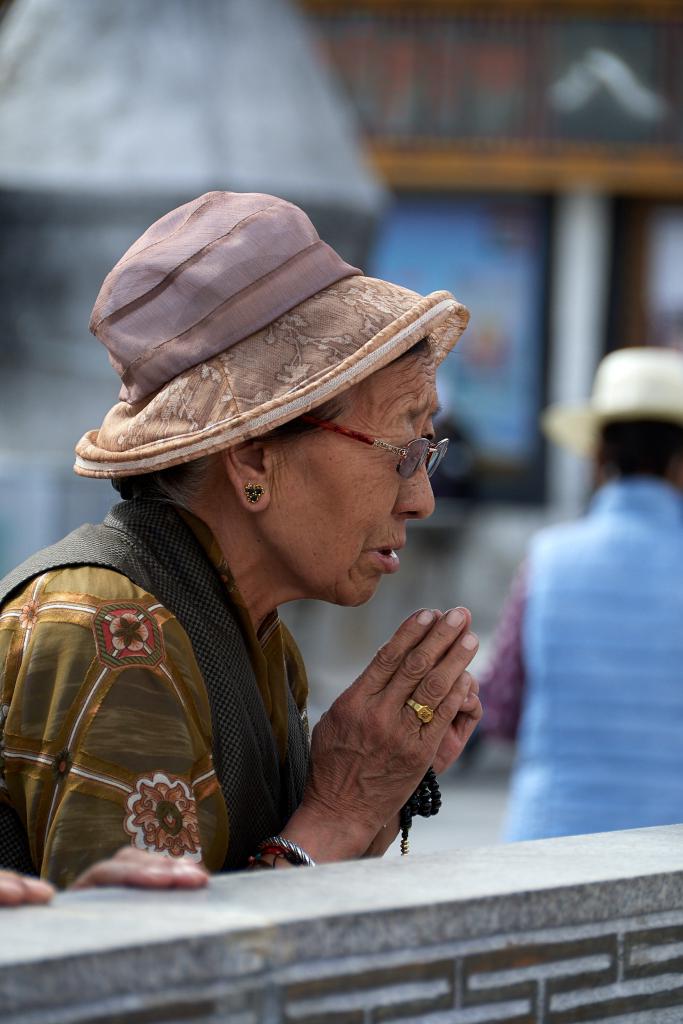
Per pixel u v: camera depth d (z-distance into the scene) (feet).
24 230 43.27
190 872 11.76
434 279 122.93
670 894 13.00
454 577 73.87
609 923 12.67
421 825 58.54
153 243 16.51
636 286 123.13
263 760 16.44
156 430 15.87
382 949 11.32
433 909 11.56
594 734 31.30
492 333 123.44
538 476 123.44
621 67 118.01
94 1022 9.94
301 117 44.70
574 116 118.42
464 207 122.31
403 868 12.71
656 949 12.97
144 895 11.44
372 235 46.16
